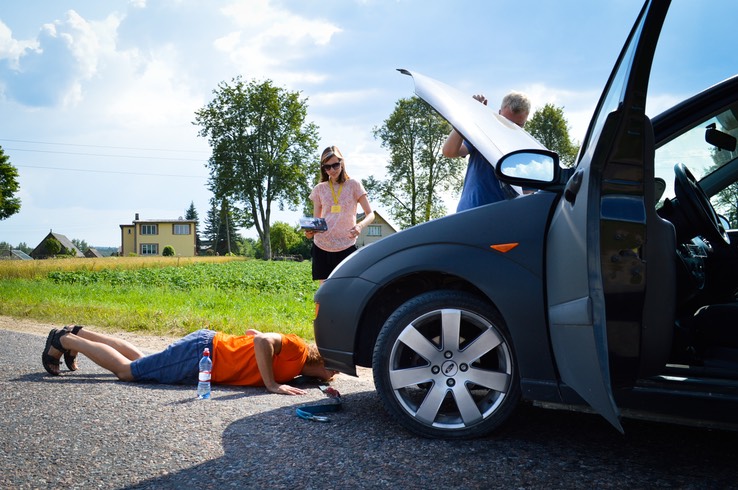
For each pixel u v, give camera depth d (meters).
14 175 69.31
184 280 20.91
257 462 2.75
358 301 3.34
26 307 10.41
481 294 3.23
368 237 67.75
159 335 7.49
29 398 3.81
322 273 6.01
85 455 2.81
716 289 3.30
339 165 5.89
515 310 2.95
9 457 2.76
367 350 3.44
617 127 2.20
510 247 3.03
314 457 2.82
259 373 4.45
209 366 4.33
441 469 2.66
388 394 3.17
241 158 59.41
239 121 59.72
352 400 4.07
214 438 3.10
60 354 4.61
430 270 3.15
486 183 4.12
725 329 2.85
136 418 3.43
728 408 2.46
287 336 4.50
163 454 2.84
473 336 3.34
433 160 58.19
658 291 2.49
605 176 2.29
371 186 59.59
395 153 59.03
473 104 3.68
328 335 3.46
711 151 3.29
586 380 2.34
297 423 3.40
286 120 60.72
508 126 3.80
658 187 3.27
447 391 3.12
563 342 2.61
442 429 3.11
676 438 3.12
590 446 2.99
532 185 3.01
